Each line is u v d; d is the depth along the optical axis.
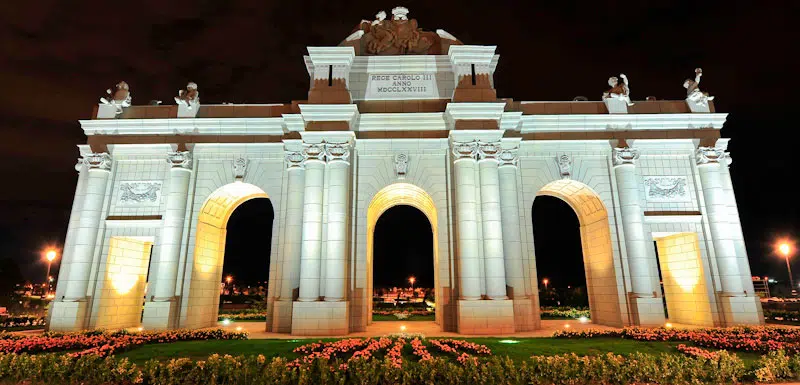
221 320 33.06
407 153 26.16
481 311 22.30
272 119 26.56
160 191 26.58
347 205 24.22
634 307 24.39
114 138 26.75
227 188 27.05
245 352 15.40
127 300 27.66
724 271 24.81
